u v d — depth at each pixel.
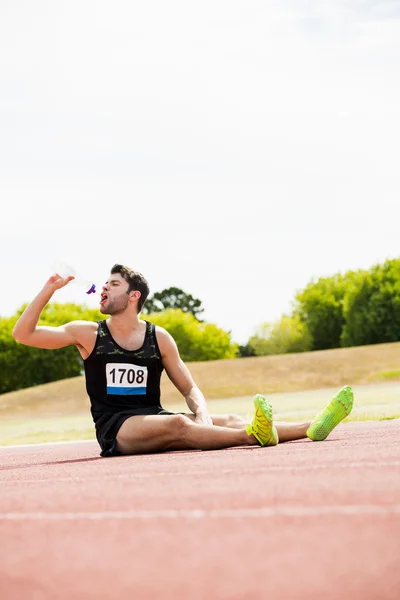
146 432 5.41
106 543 1.85
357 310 64.19
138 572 1.53
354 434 6.29
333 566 1.49
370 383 30.70
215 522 2.03
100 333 5.66
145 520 2.14
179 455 4.89
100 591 1.39
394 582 1.38
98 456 5.98
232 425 5.72
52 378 64.94
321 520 1.95
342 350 37.25
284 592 1.32
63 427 20.34
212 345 75.88
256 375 33.53
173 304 97.25
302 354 37.00
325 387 30.89
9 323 66.06
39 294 5.56
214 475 3.22
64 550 1.79
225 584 1.39
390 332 62.59
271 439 5.16
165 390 30.41
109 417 5.63
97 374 5.70
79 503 2.59
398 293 62.69
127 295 5.63
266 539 1.76
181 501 2.46
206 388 31.77
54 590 1.41
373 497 2.28
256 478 2.97
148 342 5.71
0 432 20.67
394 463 3.26
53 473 4.14
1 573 1.58
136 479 3.30
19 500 2.78
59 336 5.61
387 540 1.69
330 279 73.44
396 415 10.99
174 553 1.68
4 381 65.06
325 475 2.92
